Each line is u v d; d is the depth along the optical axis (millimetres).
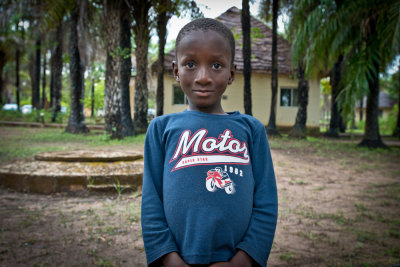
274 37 12945
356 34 10453
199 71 1090
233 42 1182
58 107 17859
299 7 10531
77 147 8367
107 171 4500
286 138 13039
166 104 15211
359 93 9625
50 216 3422
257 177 1188
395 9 8664
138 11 11648
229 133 1137
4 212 3518
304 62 11547
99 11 10945
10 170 4512
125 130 11469
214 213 1027
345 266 2426
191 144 1107
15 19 12484
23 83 42031
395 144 12492
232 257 1034
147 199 1132
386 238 3025
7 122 16953
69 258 2477
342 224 3400
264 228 1086
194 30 1104
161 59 13023
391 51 9008
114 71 10148
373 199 4438
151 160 1189
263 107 16141
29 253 2543
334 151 9656
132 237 2910
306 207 3986
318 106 16203
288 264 2475
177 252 1032
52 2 11539
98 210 3662
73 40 12477
